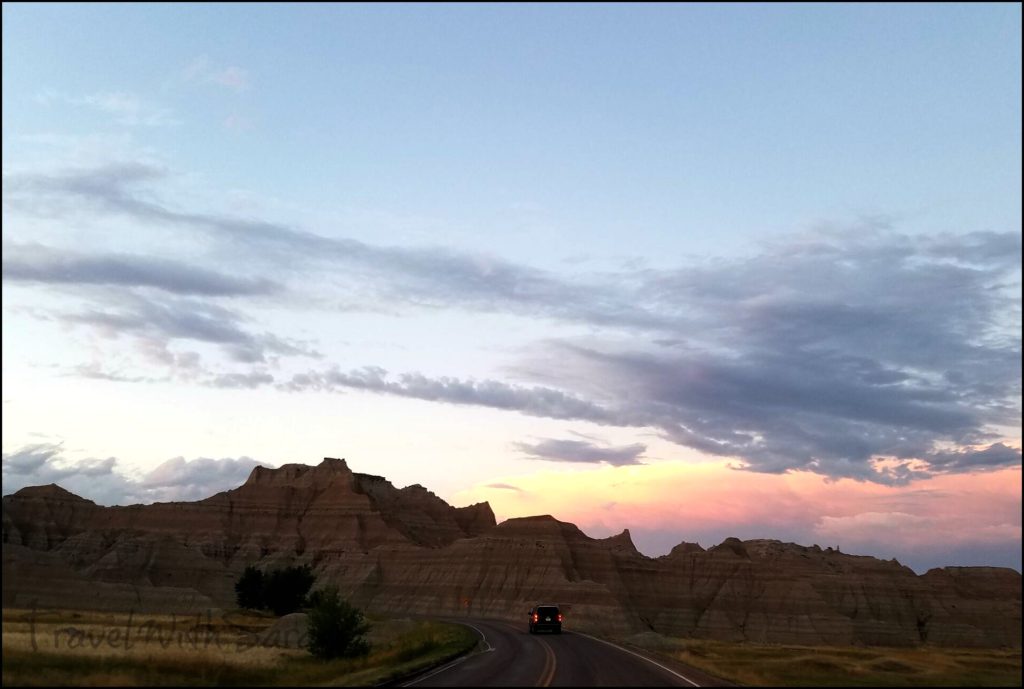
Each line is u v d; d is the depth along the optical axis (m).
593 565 137.38
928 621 145.38
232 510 170.50
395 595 141.62
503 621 107.25
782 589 140.00
